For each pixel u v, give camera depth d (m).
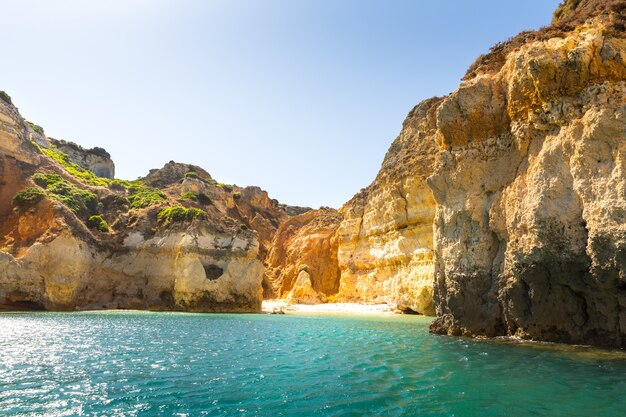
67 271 47.78
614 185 15.87
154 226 57.84
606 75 17.64
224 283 52.25
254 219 105.81
